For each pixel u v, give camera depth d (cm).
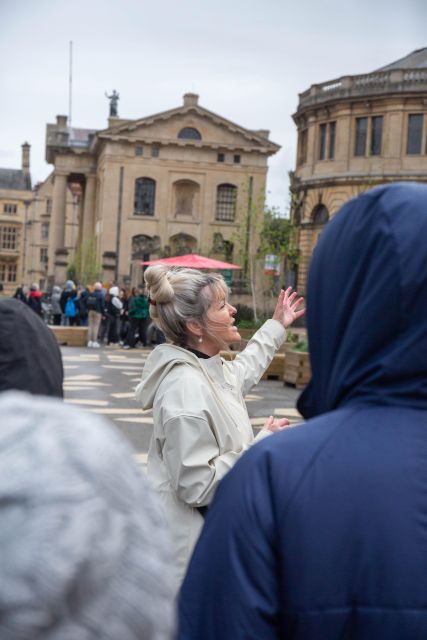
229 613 142
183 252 6159
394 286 154
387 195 161
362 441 150
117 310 2933
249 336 2586
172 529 319
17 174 13425
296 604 142
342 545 142
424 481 146
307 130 5788
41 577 83
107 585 88
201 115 7188
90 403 1385
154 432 334
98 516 88
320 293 167
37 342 230
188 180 7225
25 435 91
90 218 7981
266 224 4181
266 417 1301
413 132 5269
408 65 5969
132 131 7138
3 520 85
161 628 93
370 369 157
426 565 141
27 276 13075
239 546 145
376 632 139
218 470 315
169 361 336
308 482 147
